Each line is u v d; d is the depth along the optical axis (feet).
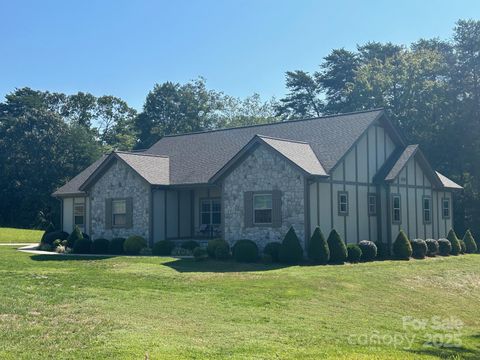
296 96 226.79
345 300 56.85
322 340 38.01
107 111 258.98
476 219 145.28
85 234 105.50
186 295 52.11
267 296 53.72
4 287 53.36
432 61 155.84
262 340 36.58
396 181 99.30
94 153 203.00
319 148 92.12
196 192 103.45
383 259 89.76
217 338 36.52
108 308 44.62
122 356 31.09
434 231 109.81
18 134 199.52
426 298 65.00
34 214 194.29
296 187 81.82
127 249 93.30
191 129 230.27
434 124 146.00
